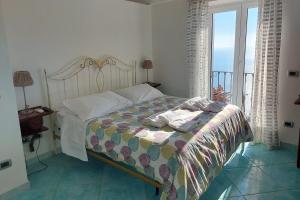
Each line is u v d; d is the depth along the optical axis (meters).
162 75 4.50
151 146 1.98
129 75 4.18
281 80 3.07
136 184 2.49
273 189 2.34
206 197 2.23
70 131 2.72
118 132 2.28
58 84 3.16
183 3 3.92
